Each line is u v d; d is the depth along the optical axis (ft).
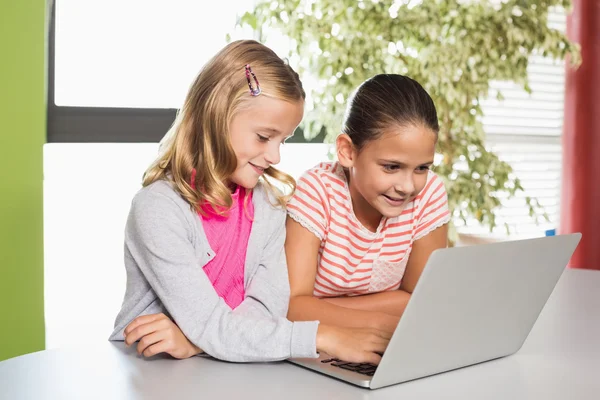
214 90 3.97
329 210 4.58
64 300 8.78
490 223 11.00
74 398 2.87
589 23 12.65
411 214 4.71
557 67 12.98
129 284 4.08
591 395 2.94
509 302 3.37
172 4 9.37
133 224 3.93
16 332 7.77
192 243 4.03
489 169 10.96
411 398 2.90
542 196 13.07
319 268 4.73
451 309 3.07
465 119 10.73
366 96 4.02
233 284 4.30
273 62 4.03
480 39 10.64
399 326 2.90
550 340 3.81
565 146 13.05
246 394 2.93
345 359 3.34
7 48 7.54
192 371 3.26
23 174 7.72
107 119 8.93
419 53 10.32
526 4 11.08
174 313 3.66
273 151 4.06
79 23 8.74
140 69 9.21
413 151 3.87
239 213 4.33
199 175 4.00
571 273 5.76
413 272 4.88
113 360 3.43
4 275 7.66
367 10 9.92
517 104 12.67
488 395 2.94
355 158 4.12
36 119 7.77
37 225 7.83
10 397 2.88
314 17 9.68
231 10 9.77
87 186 8.91
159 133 9.30
